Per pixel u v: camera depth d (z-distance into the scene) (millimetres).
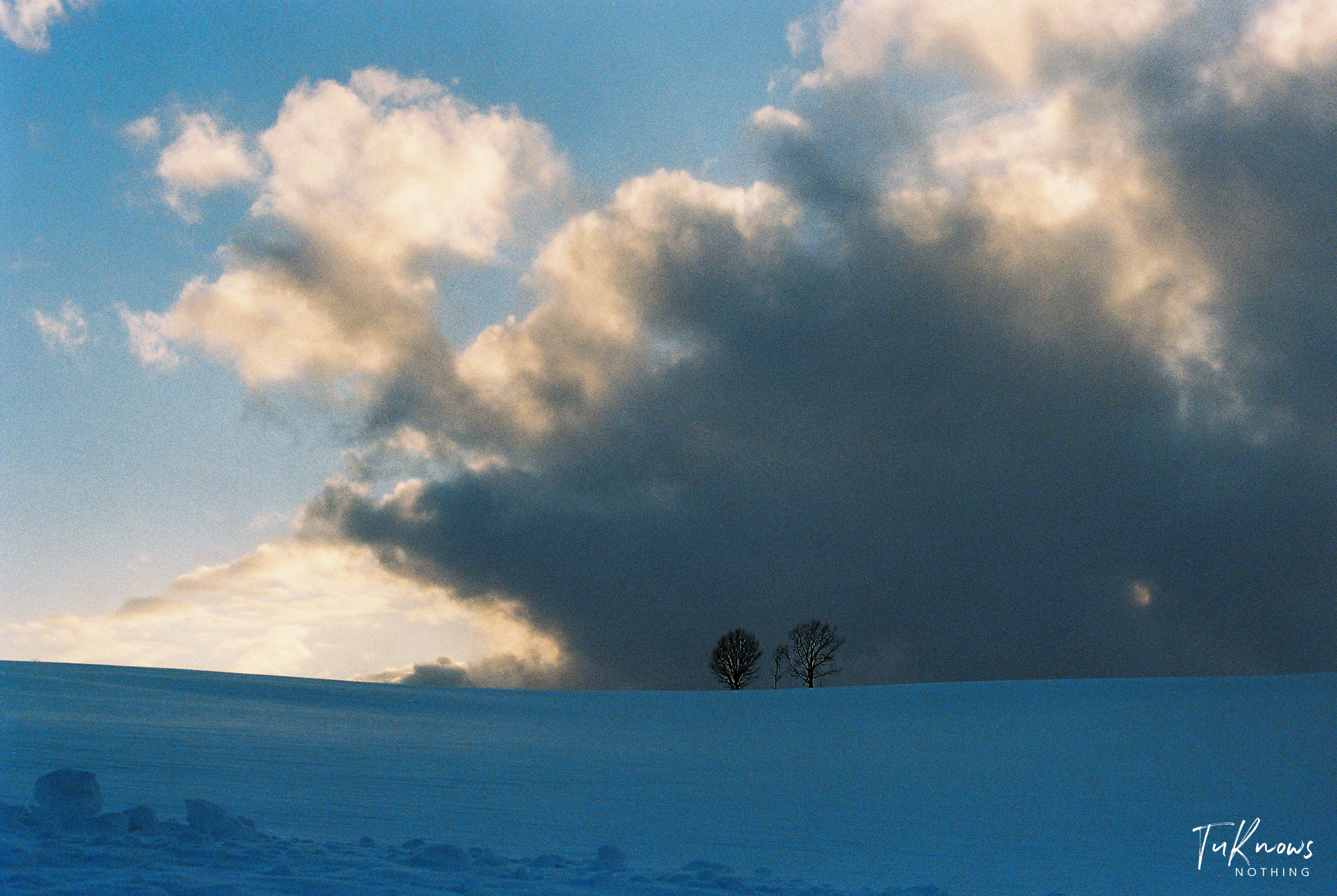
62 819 9484
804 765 25750
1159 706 36500
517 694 47062
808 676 79000
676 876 10328
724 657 79812
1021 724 34031
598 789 19562
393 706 38469
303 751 21844
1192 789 21828
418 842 10938
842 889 10773
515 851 12383
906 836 15992
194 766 18156
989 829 17078
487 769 21344
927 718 37688
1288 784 22391
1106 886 12742
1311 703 34562
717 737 32875
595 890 8969
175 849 8953
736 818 16906
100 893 6793
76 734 21406
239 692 37875
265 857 9039
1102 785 22406
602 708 42375
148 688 35656
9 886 6934
